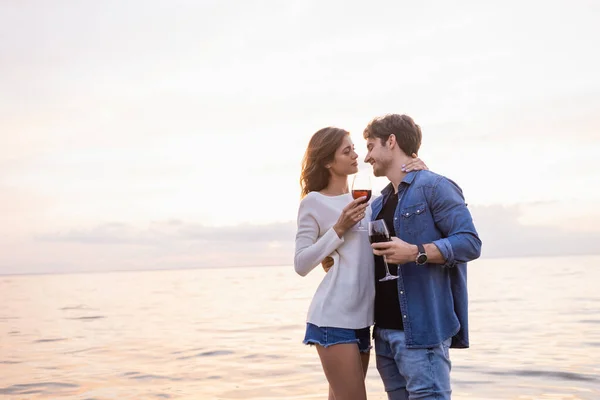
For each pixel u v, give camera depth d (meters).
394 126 3.13
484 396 5.86
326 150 3.30
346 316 3.11
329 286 3.17
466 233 2.85
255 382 6.96
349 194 3.36
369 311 3.16
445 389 2.96
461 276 3.08
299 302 24.05
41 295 42.81
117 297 34.72
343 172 3.31
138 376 7.62
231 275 101.81
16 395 6.75
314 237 3.26
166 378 7.41
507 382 6.47
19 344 12.07
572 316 13.72
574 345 9.20
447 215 2.91
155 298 31.78
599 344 9.23
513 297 21.19
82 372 8.14
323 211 3.26
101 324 16.09
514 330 11.42
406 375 3.00
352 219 3.06
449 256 2.81
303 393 6.27
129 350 10.33
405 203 3.03
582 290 24.12
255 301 25.50
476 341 9.91
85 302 30.16
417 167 3.09
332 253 3.20
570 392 5.93
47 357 9.94
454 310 3.09
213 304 24.22
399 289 2.98
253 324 14.54
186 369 8.05
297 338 11.31
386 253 2.82
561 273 47.28
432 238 2.97
